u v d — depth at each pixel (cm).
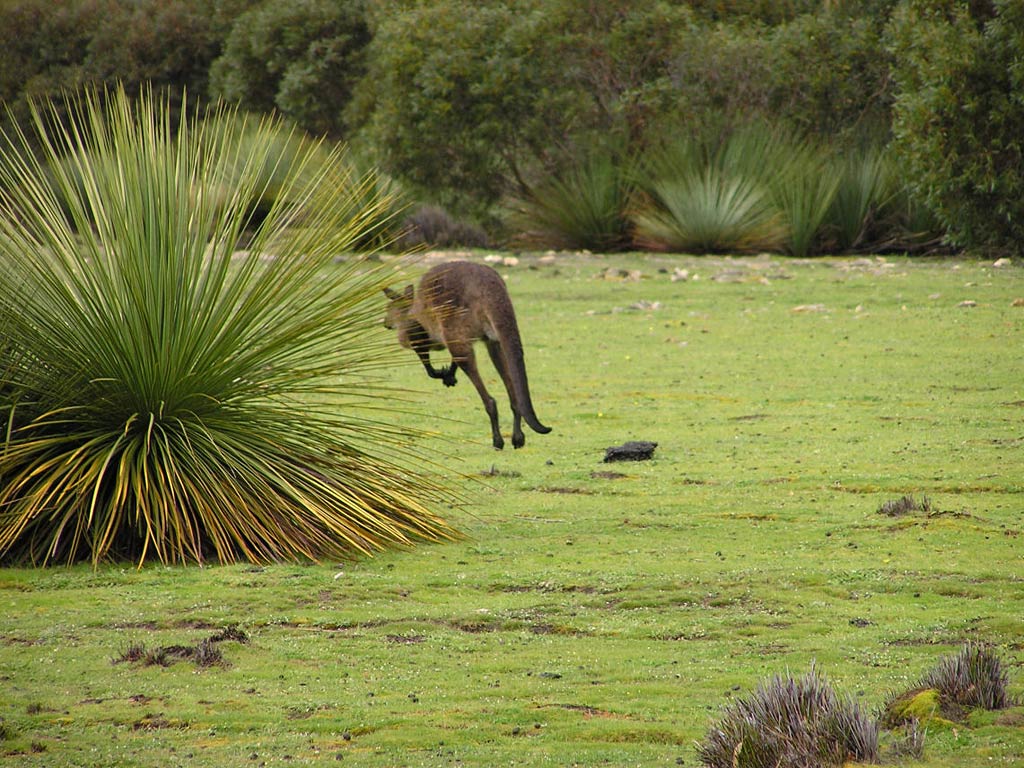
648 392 2780
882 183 5606
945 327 3509
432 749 943
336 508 1603
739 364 3095
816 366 3028
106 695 1088
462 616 1316
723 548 1555
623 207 6041
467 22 6412
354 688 1102
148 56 8431
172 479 1562
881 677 1082
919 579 1388
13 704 1062
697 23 6612
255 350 1662
